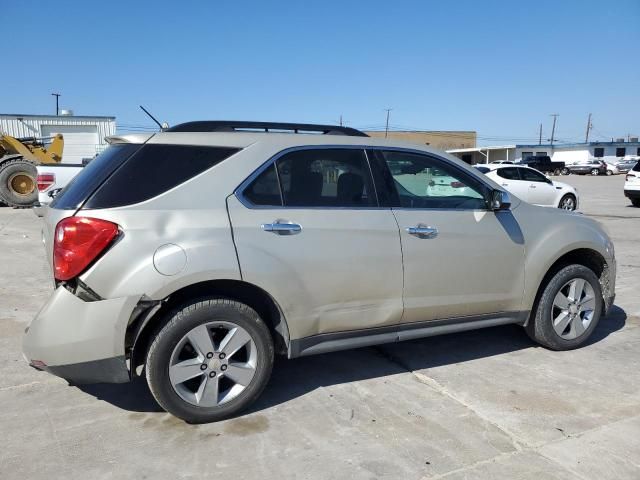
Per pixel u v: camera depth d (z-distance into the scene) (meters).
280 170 3.62
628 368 4.39
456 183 4.25
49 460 3.04
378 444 3.22
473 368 4.38
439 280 4.05
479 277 4.22
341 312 3.73
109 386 4.02
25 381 4.09
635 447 3.20
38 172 13.52
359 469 2.97
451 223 4.09
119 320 3.10
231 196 3.43
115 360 3.15
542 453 3.13
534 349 4.81
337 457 3.09
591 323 4.82
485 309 4.33
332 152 3.82
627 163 54.91
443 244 4.04
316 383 4.08
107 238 3.12
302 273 3.55
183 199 3.32
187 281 3.21
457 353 4.71
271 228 3.46
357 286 3.75
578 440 3.28
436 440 3.27
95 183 3.27
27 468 2.96
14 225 13.07
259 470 2.96
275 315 3.60
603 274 4.96
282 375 4.22
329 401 3.78
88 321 3.10
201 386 3.40
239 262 3.32
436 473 2.94
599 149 66.06
